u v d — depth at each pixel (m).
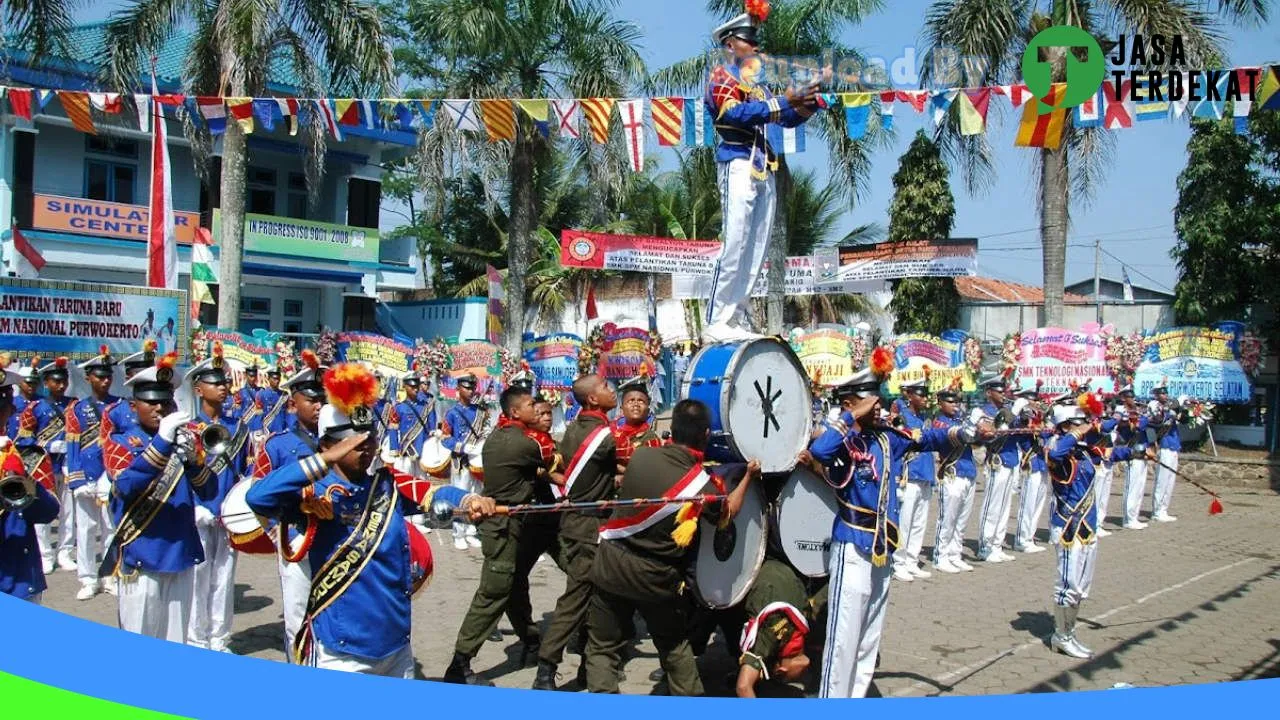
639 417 7.89
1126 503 15.34
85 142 24.08
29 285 13.15
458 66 21.16
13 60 20.20
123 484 5.86
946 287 24.81
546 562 11.52
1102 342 18.98
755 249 7.24
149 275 16.64
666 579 5.69
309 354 6.41
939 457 11.66
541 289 32.66
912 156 24.94
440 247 34.72
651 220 32.66
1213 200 21.61
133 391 6.16
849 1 19.88
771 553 6.69
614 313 34.41
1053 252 20.38
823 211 31.47
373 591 4.47
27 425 9.27
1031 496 13.03
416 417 13.20
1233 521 16.05
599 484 6.78
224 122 11.89
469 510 4.81
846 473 6.00
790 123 6.94
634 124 11.30
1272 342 21.77
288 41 18.67
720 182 7.17
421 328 30.59
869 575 5.95
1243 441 22.31
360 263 27.45
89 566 9.30
